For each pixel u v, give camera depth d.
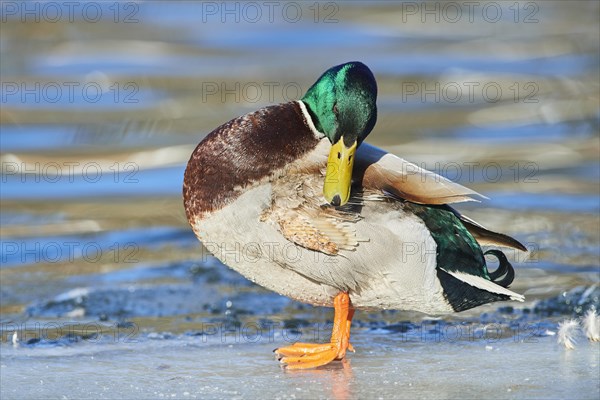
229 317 9.73
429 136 18.44
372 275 7.68
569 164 16.58
